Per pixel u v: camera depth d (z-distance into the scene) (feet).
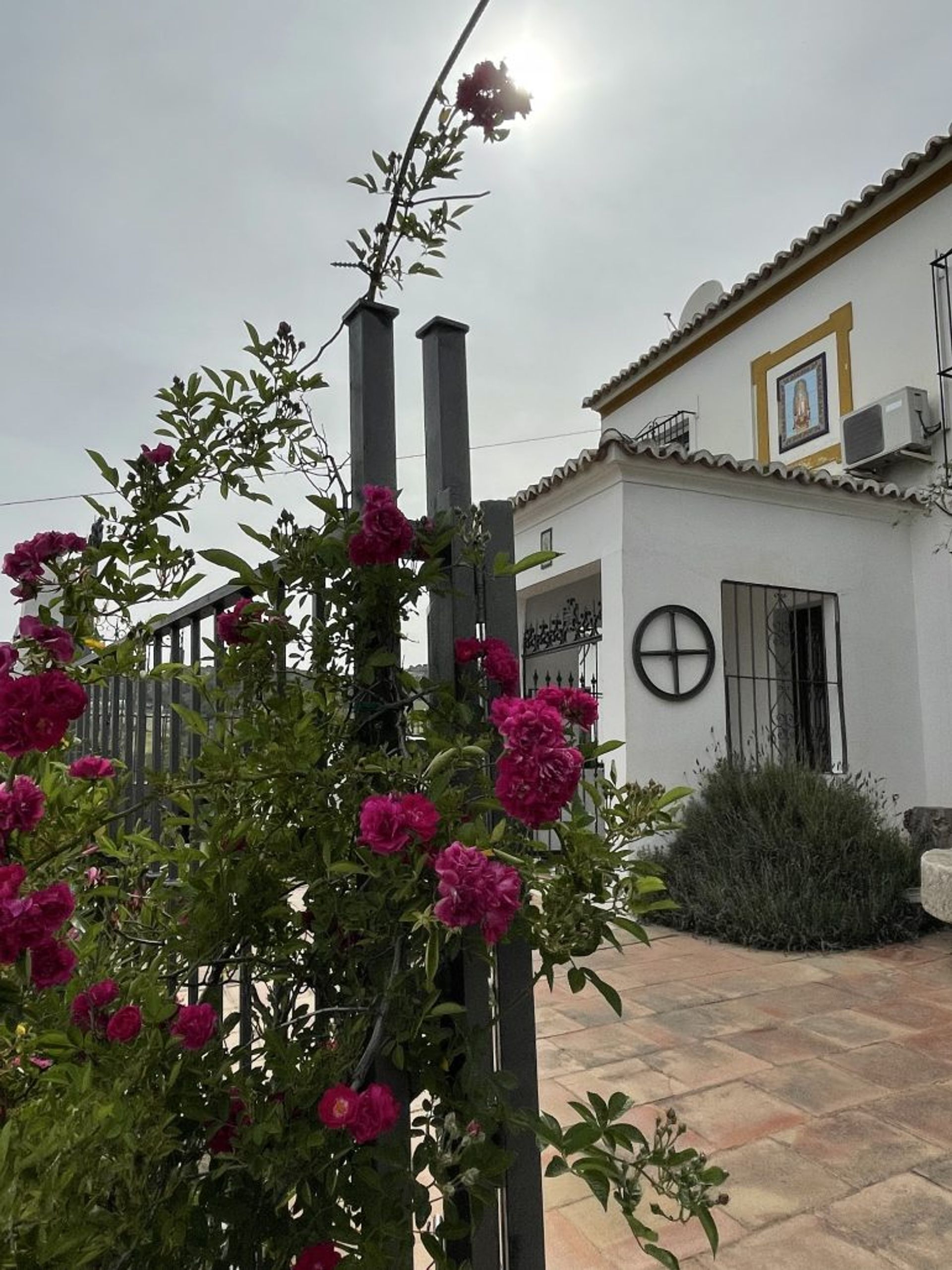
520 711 4.00
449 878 3.53
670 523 21.36
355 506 5.16
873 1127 8.69
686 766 20.75
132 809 4.43
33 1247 2.70
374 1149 3.91
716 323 32.94
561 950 4.23
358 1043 4.05
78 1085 3.34
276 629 4.41
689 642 21.24
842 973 14.49
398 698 4.68
